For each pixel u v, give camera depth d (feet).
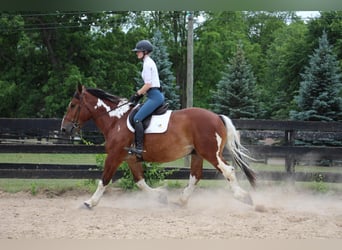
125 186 26.13
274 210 22.07
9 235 16.93
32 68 90.63
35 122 27.22
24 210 21.43
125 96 92.79
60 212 21.01
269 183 27.99
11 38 89.45
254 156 27.96
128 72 93.81
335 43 86.58
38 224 18.60
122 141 22.02
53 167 28.12
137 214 20.74
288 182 27.58
